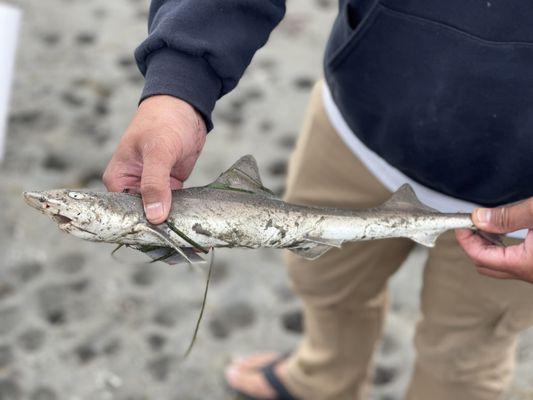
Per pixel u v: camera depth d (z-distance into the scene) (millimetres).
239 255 2867
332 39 1708
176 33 1382
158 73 1391
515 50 1375
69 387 2412
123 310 2646
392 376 2543
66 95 3480
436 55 1454
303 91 3598
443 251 1786
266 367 2436
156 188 1255
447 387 1965
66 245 2840
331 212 1531
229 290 2746
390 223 1570
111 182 1366
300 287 2092
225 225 1384
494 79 1412
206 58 1404
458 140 1515
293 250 1527
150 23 1542
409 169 1640
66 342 2533
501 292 1732
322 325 2150
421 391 2043
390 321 2691
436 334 1911
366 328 2154
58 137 3254
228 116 3432
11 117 3330
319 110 1862
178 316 2648
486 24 1384
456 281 1794
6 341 2520
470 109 1464
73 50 3744
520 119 1433
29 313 2609
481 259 1532
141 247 1370
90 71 3633
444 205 1683
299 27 3988
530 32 1355
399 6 1462
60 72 3607
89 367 2475
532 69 1379
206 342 2592
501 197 1593
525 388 2475
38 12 3959
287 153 3260
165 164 1275
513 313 1763
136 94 3523
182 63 1395
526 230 1621
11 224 2887
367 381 2352
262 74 3684
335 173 1850
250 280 2787
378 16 1491
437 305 1872
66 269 2760
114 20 3969
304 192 1939
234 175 1446
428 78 1485
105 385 2432
